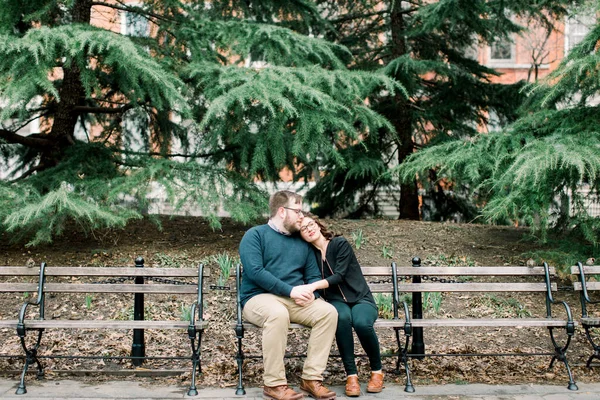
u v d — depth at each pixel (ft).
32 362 15.05
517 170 20.58
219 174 26.43
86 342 17.71
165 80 22.63
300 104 24.32
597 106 24.70
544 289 16.81
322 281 14.99
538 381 15.56
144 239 27.58
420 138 43.01
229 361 16.62
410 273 16.97
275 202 15.56
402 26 42.73
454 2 34.73
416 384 15.26
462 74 37.86
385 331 19.38
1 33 23.13
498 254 26.32
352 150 36.94
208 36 27.45
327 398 13.92
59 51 22.47
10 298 20.89
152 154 29.89
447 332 19.31
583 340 18.72
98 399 13.87
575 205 23.26
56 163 29.68
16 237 24.75
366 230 30.37
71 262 24.08
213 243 27.02
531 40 58.54
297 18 34.22
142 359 16.40
